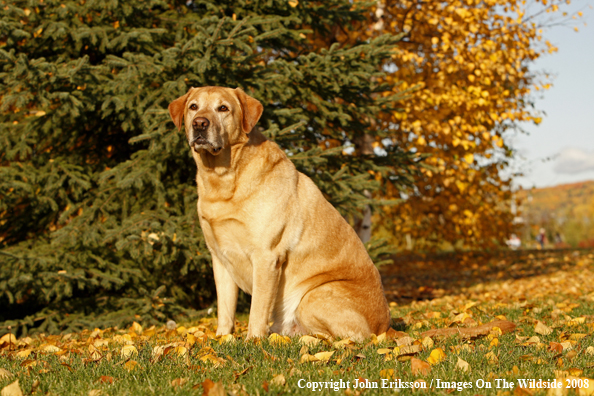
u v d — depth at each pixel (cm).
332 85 614
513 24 1030
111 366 272
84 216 534
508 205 1248
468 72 964
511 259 1501
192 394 221
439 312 533
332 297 354
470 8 953
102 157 621
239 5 616
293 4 600
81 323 537
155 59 514
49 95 494
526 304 561
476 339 344
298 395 220
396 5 1015
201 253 536
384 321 378
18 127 571
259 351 296
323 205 377
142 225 513
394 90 867
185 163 591
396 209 1238
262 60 652
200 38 493
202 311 596
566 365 265
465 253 1608
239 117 349
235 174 343
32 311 614
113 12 570
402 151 690
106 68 525
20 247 556
